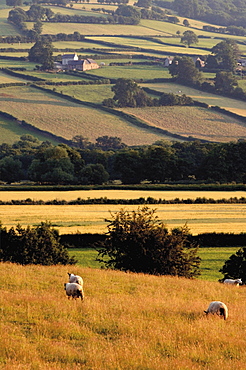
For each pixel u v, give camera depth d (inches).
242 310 4271.7
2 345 2930.6
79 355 2898.6
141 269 6171.3
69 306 3811.5
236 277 6254.9
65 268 5753.0
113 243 6225.4
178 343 3203.7
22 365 2696.9
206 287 5216.5
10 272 5108.3
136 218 6422.2
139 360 2869.1
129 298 4340.6
